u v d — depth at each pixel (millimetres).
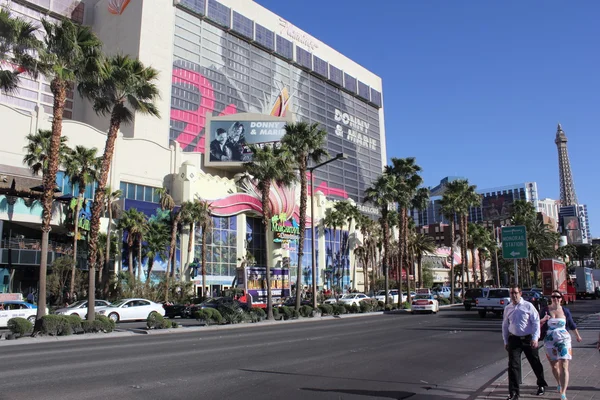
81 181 40438
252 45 113500
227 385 9078
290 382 9461
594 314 30938
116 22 88812
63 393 8195
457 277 113312
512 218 86938
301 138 36625
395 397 8281
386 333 20531
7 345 17203
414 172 49531
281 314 32438
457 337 18766
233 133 70000
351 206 75312
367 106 156125
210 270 55312
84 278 43625
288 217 65375
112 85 24109
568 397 7863
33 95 80625
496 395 8219
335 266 76688
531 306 7859
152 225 48594
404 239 50219
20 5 82875
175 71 90750
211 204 55281
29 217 41656
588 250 134625
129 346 16031
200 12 98438
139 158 52500
